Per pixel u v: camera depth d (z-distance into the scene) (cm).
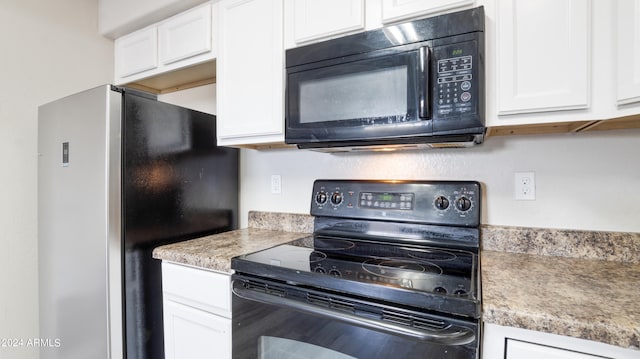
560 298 76
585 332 64
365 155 152
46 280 155
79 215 135
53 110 148
